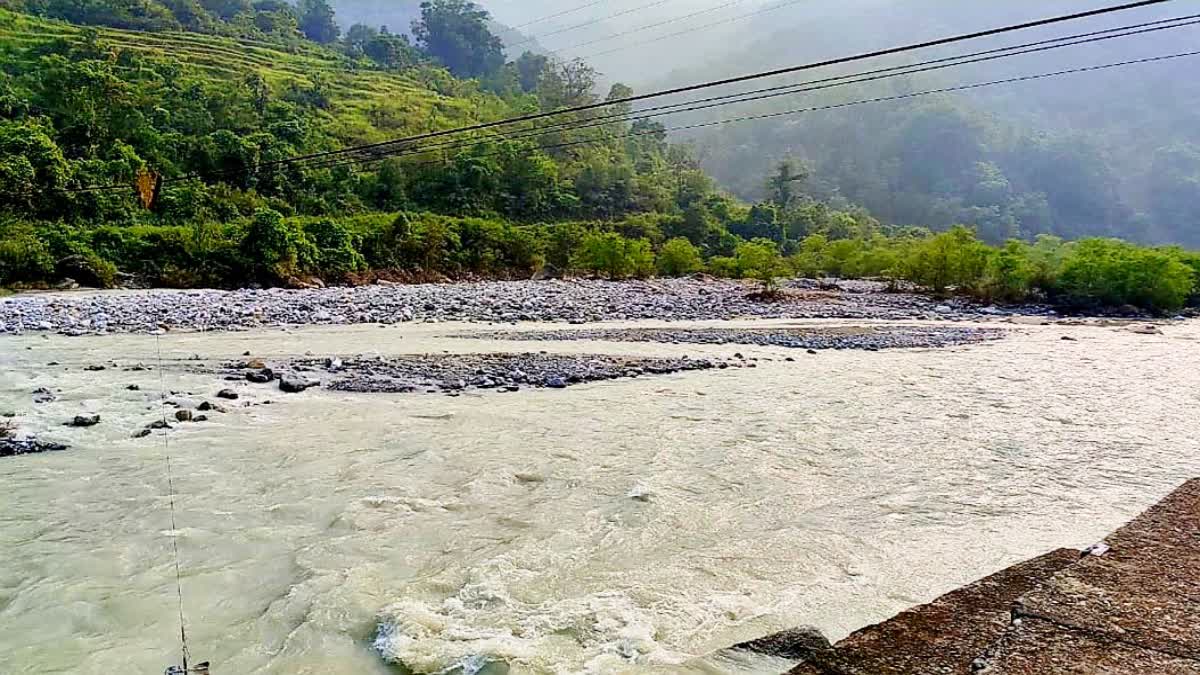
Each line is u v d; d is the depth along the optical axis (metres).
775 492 6.84
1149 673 3.05
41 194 34.66
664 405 10.45
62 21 72.62
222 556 5.13
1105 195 130.50
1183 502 5.13
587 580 4.81
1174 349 17.44
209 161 45.38
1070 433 9.28
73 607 4.36
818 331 20.30
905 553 5.43
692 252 46.28
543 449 8.03
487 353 14.84
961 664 3.29
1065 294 29.48
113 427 8.59
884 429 9.34
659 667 3.62
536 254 45.22
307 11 123.69
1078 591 3.83
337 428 8.74
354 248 36.78
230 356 13.85
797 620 4.29
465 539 5.51
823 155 153.50
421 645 3.85
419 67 99.50
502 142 62.12
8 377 11.36
